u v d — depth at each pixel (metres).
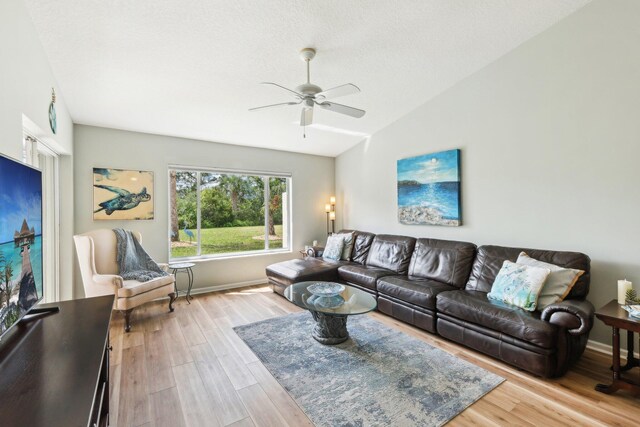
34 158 2.61
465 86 3.68
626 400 1.98
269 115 4.00
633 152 2.51
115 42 2.45
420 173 4.18
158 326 3.24
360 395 2.04
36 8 2.05
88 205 3.79
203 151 4.62
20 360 1.12
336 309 2.56
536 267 2.61
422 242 3.88
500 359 2.47
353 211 5.51
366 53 2.98
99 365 1.10
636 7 2.47
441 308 2.88
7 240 1.29
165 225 4.30
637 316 1.95
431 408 1.91
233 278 4.85
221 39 2.54
